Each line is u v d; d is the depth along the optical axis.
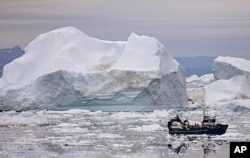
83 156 197.25
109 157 195.00
